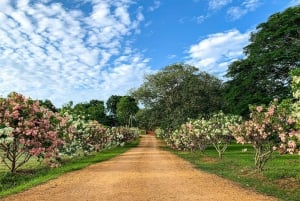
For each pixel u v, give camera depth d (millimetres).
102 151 44094
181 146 41438
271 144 16750
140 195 11453
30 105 18344
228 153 34969
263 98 42344
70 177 16625
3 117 17531
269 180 14938
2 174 17984
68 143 25484
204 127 29047
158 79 56531
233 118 28719
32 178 17328
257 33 49094
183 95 54531
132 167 21719
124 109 120000
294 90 11562
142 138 102125
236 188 13234
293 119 14508
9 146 18188
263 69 44625
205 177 16625
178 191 12289
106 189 12766
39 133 18422
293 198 11312
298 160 24188
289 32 44156
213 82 55375
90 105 104125
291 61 42781
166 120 55250
